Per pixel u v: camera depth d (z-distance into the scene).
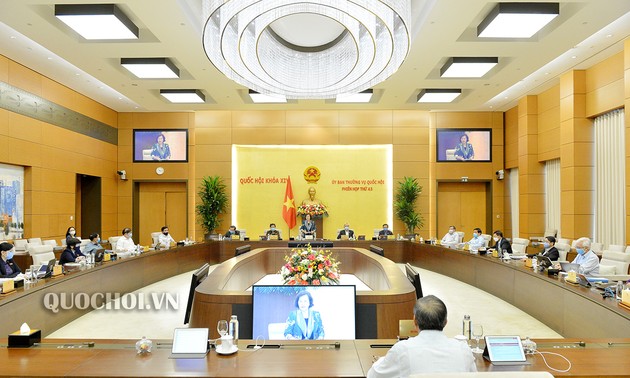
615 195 8.61
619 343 2.46
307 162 13.15
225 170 13.14
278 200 13.09
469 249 8.47
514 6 5.74
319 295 2.99
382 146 13.15
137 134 13.33
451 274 8.55
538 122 11.42
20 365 2.09
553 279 5.00
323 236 13.02
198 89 10.03
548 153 10.94
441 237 13.55
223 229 13.02
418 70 8.16
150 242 13.52
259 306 2.97
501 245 8.02
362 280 6.31
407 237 11.11
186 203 13.22
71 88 10.75
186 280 8.23
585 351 2.31
